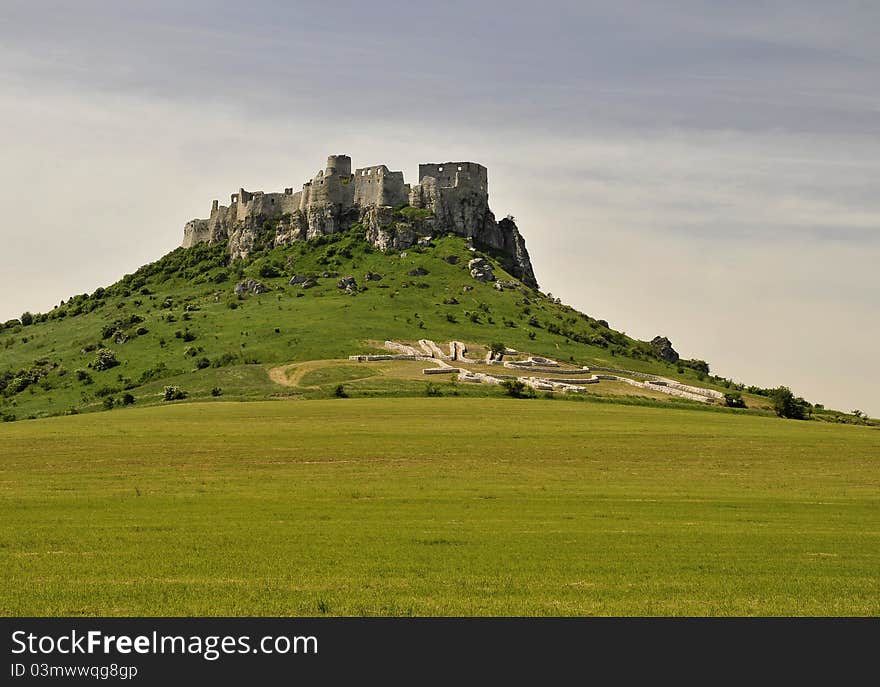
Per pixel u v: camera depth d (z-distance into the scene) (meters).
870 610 31.11
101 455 73.31
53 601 30.84
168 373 168.75
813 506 52.72
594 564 36.12
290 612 30.00
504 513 48.16
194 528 43.16
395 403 117.44
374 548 38.66
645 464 71.69
